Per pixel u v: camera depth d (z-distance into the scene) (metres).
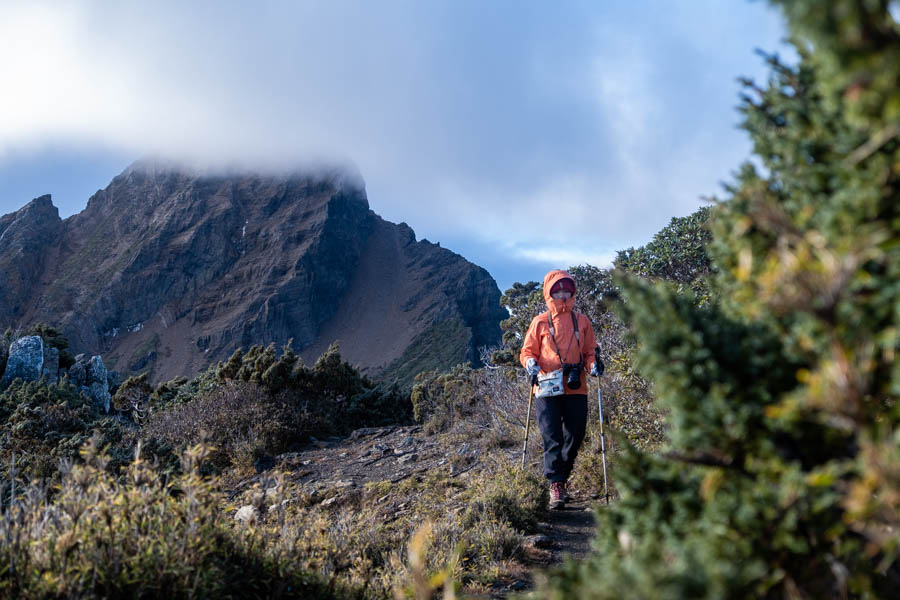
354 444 11.34
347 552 4.14
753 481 1.35
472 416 11.20
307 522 4.52
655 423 5.49
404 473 8.12
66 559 2.31
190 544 2.62
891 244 1.11
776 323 1.40
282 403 12.38
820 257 1.14
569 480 6.82
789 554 1.26
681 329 1.42
